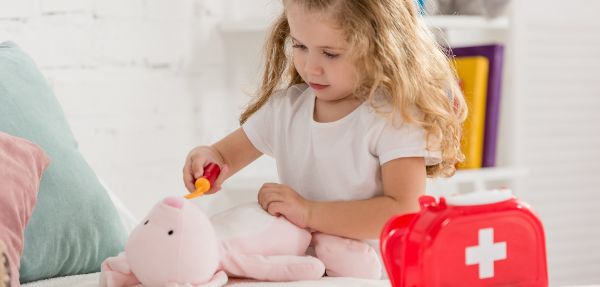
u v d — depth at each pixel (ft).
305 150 4.53
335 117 4.43
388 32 4.25
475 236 3.20
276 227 4.15
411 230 3.23
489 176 8.42
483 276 3.22
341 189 4.41
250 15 8.48
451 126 4.36
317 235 4.31
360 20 4.16
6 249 3.92
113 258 3.94
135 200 7.43
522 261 3.28
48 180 4.65
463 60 8.52
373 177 4.35
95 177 4.97
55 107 5.08
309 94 4.63
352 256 4.20
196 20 8.00
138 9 7.47
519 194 8.98
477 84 8.39
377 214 4.19
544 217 10.36
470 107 8.13
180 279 3.69
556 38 10.29
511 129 8.90
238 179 7.75
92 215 4.77
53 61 6.72
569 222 10.48
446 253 3.16
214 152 4.73
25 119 4.76
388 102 4.31
